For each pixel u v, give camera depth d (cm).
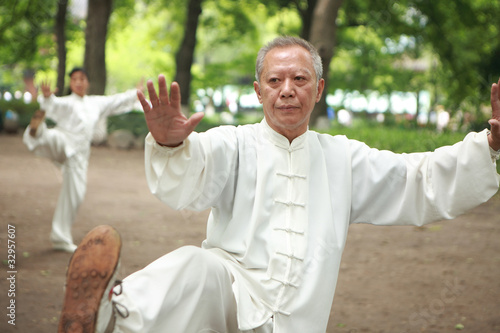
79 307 197
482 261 660
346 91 2948
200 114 216
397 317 466
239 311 232
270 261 239
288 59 243
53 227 636
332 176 257
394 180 260
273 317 238
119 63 4462
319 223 248
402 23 2116
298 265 240
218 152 239
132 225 794
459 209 254
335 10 1277
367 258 664
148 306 214
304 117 245
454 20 2059
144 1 3073
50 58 2994
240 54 3241
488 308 493
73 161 636
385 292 535
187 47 2336
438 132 1346
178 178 226
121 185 1166
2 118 2245
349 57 2852
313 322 239
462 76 2027
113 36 3272
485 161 246
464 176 248
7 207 869
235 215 247
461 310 486
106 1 2064
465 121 1927
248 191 247
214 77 3238
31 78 2988
